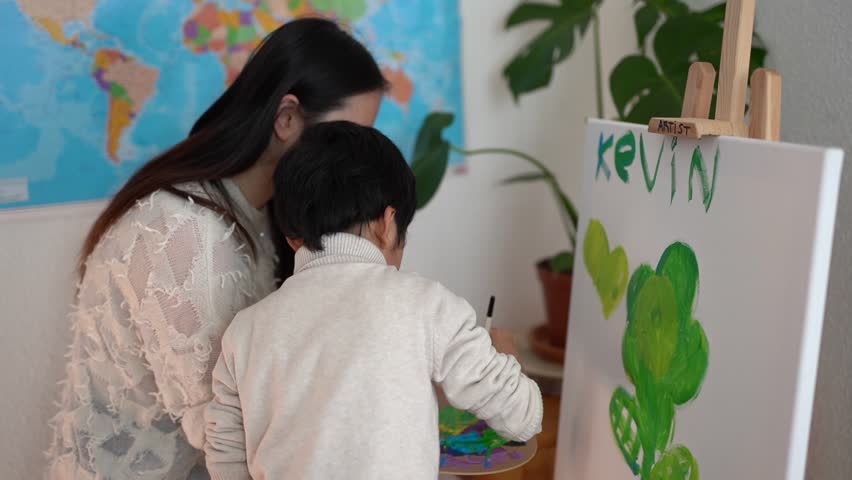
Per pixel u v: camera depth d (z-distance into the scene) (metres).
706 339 0.77
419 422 0.82
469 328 0.87
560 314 1.56
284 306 0.87
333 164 0.89
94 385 1.02
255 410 0.85
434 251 1.79
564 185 1.88
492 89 1.77
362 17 1.59
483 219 1.83
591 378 1.07
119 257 0.96
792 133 1.14
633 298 0.94
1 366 1.39
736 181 0.73
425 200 1.55
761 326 0.69
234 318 0.90
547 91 1.80
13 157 1.32
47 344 1.42
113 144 1.40
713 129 0.76
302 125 1.00
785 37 1.15
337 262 0.88
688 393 0.80
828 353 1.06
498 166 1.81
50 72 1.33
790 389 0.65
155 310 0.92
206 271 0.92
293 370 0.83
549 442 1.34
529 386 0.92
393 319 0.84
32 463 1.44
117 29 1.37
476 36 1.73
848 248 1.02
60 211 1.37
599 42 1.77
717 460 0.75
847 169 1.02
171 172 0.97
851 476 1.01
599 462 1.03
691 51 1.22
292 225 0.90
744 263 0.71
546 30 1.61
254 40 1.49
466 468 1.05
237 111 0.99
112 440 1.01
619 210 0.98
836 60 1.04
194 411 0.93
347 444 0.80
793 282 0.65
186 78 1.44
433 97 1.70
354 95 1.01
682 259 0.82
